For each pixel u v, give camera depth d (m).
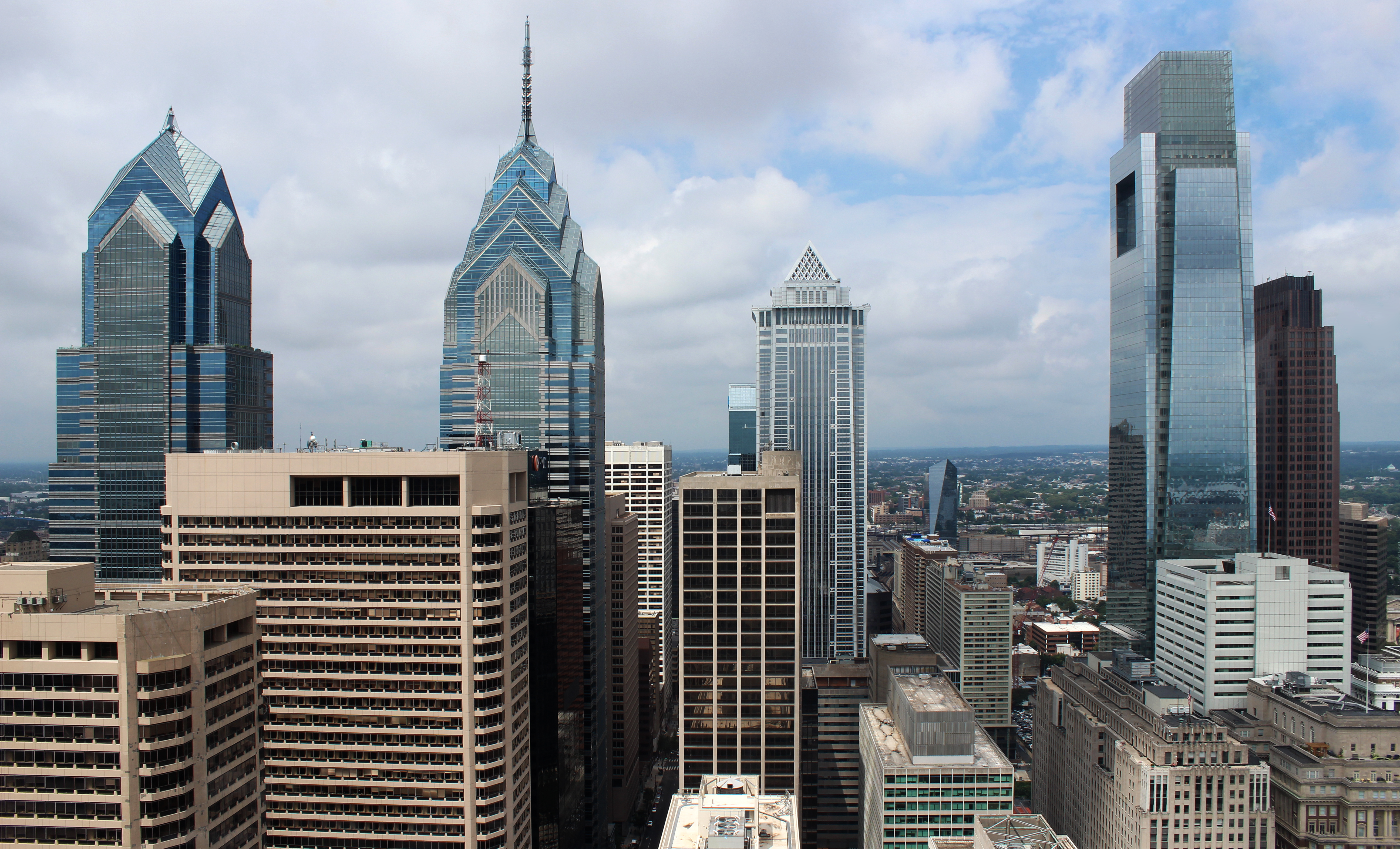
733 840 131.12
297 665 170.50
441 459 168.12
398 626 168.62
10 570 110.25
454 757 168.38
